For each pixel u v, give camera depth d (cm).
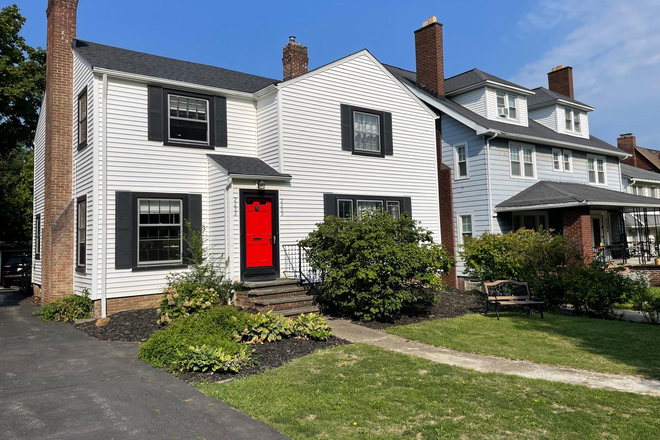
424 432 452
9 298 1678
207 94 1267
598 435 446
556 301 1189
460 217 1859
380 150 1506
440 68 2006
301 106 1315
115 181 1098
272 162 1288
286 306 1066
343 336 895
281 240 1245
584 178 2228
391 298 1016
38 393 557
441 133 1933
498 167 1798
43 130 1518
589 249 1650
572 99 2467
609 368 678
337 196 1379
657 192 3161
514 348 802
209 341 719
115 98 1112
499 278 1297
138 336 879
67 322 1052
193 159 1226
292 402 530
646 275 1614
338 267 1058
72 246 1248
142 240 1136
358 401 536
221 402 527
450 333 923
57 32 1282
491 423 474
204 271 1085
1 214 2688
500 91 2023
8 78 1869
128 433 442
